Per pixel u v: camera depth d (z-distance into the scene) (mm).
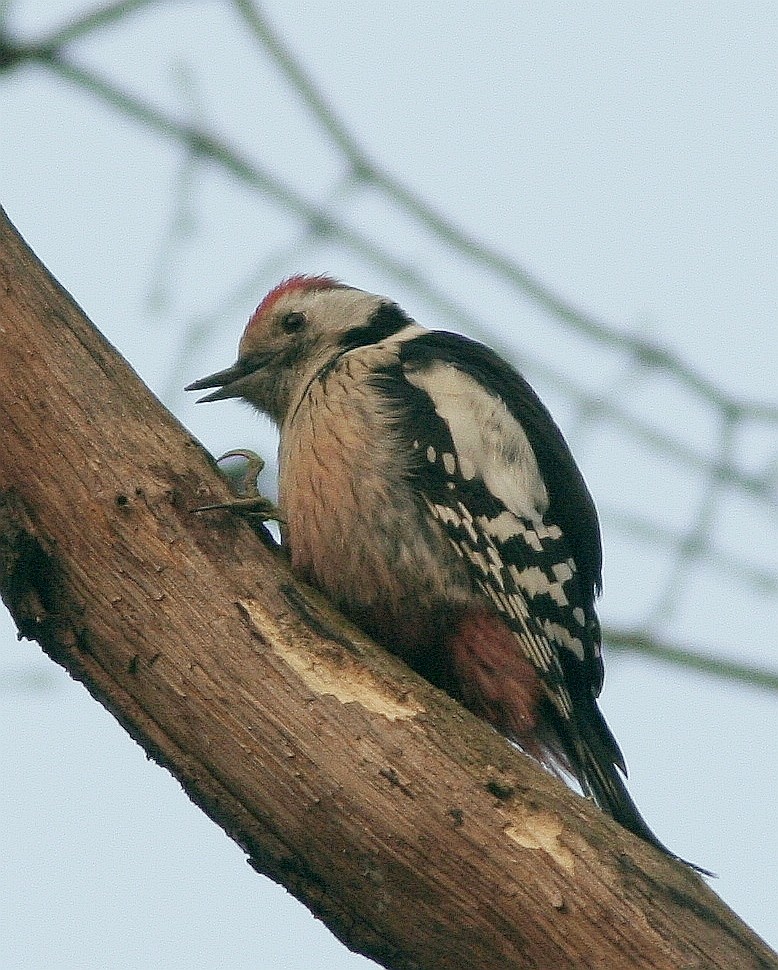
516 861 6148
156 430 6914
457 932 6238
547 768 8711
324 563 8547
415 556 8445
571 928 6102
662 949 6051
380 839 6250
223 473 7035
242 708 6438
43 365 6766
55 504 6648
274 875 6531
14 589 6633
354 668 6551
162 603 6574
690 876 6301
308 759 6332
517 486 8836
